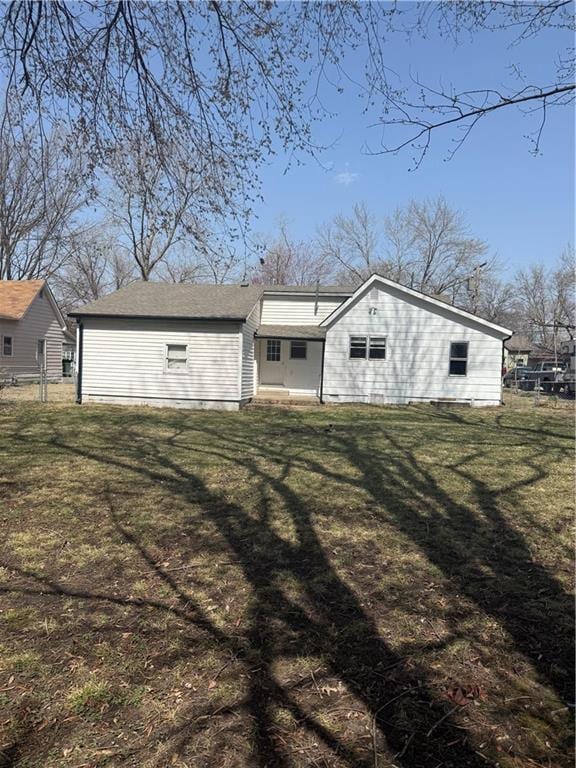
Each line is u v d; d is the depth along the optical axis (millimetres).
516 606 3455
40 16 4359
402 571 3996
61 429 10492
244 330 15453
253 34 4723
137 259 25812
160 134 5184
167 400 15406
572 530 4926
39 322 24250
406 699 2500
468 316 16188
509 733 2275
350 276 40781
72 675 2641
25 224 15305
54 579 3779
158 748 2152
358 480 6695
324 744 2191
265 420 12672
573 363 24641
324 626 3174
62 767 2039
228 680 2623
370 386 16703
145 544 4465
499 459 8195
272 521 5082
